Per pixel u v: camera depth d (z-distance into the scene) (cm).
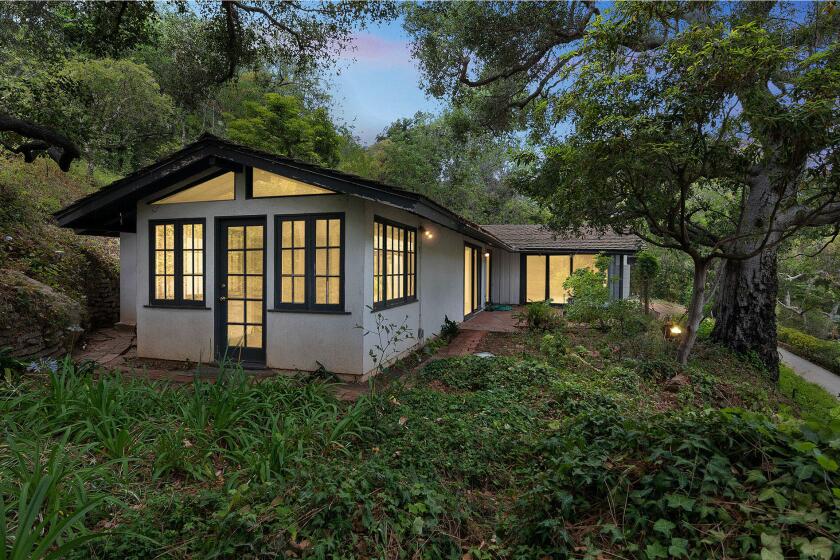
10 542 194
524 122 1315
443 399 459
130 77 1468
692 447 209
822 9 655
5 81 825
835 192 490
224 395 359
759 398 602
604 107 518
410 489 257
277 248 591
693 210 811
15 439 279
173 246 641
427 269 840
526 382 544
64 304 638
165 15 1509
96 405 333
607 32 545
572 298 1171
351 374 559
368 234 569
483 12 1037
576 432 320
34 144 812
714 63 450
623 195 594
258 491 245
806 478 177
